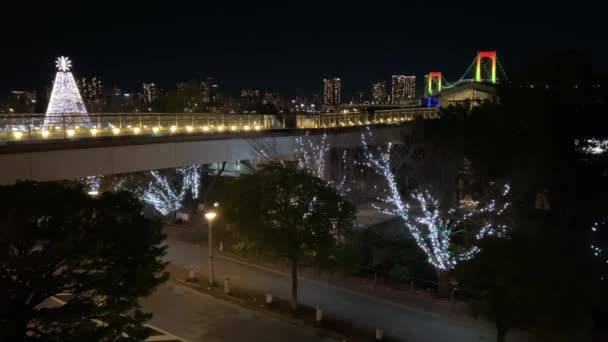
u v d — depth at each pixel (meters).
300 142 33.41
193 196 37.66
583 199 20.27
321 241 18.69
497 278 13.00
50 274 8.88
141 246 9.89
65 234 9.16
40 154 20.22
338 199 19.36
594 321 16.00
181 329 18.16
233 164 39.28
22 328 8.70
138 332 10.02
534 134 21.31
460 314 19.27
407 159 27.28
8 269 8.59
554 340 14.14
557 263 12.89
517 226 20.42
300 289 22.12
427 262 24.11
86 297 9.33
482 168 22.97
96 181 32.44
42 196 9.59
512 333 17.55
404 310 19.83
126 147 23.89
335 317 19.22
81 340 8.88
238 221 19.14
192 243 29.12
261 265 25.30
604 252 16.98
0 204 9.12
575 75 23.08
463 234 25.42
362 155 38.03
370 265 24.11
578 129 20.89
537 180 21.00
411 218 27.25
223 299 21.03
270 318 19.20
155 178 35.81
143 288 9.68
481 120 23.59
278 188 18.83
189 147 27.33
